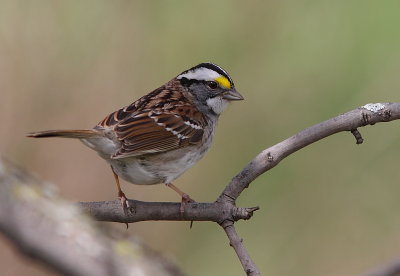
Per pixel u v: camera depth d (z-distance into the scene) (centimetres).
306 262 1209
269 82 1301
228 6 1320
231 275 1181
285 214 1237
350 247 1209
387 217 1215
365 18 1273
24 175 357
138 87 1295
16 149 1253
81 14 1296
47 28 1287
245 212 643
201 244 1197
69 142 1261
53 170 1255
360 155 1253
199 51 1312
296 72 1296
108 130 733
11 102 1262
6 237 321
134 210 663
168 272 371
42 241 323
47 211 335
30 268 1073
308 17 1305
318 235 1216
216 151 1287
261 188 1243
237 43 1316
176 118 812
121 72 1295
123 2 1301
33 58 1275
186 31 1313
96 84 1286
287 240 1218
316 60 1288
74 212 345
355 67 1265
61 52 1284
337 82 1273
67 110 1275
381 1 1265
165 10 1311
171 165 791
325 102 1272
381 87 1246
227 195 661
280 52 1307
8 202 329
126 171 763
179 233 1202
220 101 888
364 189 1236
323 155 1259
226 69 1311
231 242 634
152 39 1307
